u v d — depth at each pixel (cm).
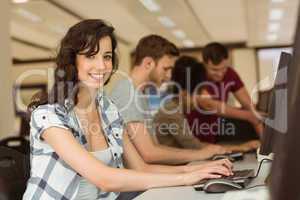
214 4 653
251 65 1031
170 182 136
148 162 199
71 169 131
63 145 128
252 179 139
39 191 130
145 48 233
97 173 127
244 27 868
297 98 44
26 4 598
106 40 144
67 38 143
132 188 132
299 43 49
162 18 724
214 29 873
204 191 128
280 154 45
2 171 134
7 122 347
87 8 625
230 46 1023
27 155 142
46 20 695
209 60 331
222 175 141
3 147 143
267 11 711
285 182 44
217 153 221
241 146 246
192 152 214
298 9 47
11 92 357
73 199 132
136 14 673
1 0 358
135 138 198
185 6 655
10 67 366
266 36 959
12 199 134
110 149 146
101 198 139
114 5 614
